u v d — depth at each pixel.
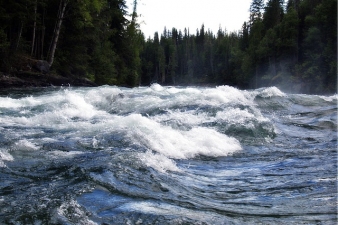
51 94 13.63
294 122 9.63
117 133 6.28
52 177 3.88
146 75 90.12
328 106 11.95
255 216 3.00
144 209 2.98
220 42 89.56
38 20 26.08
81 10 27.94
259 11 64.56
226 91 12.14
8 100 10.18
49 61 25.75
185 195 3.61
